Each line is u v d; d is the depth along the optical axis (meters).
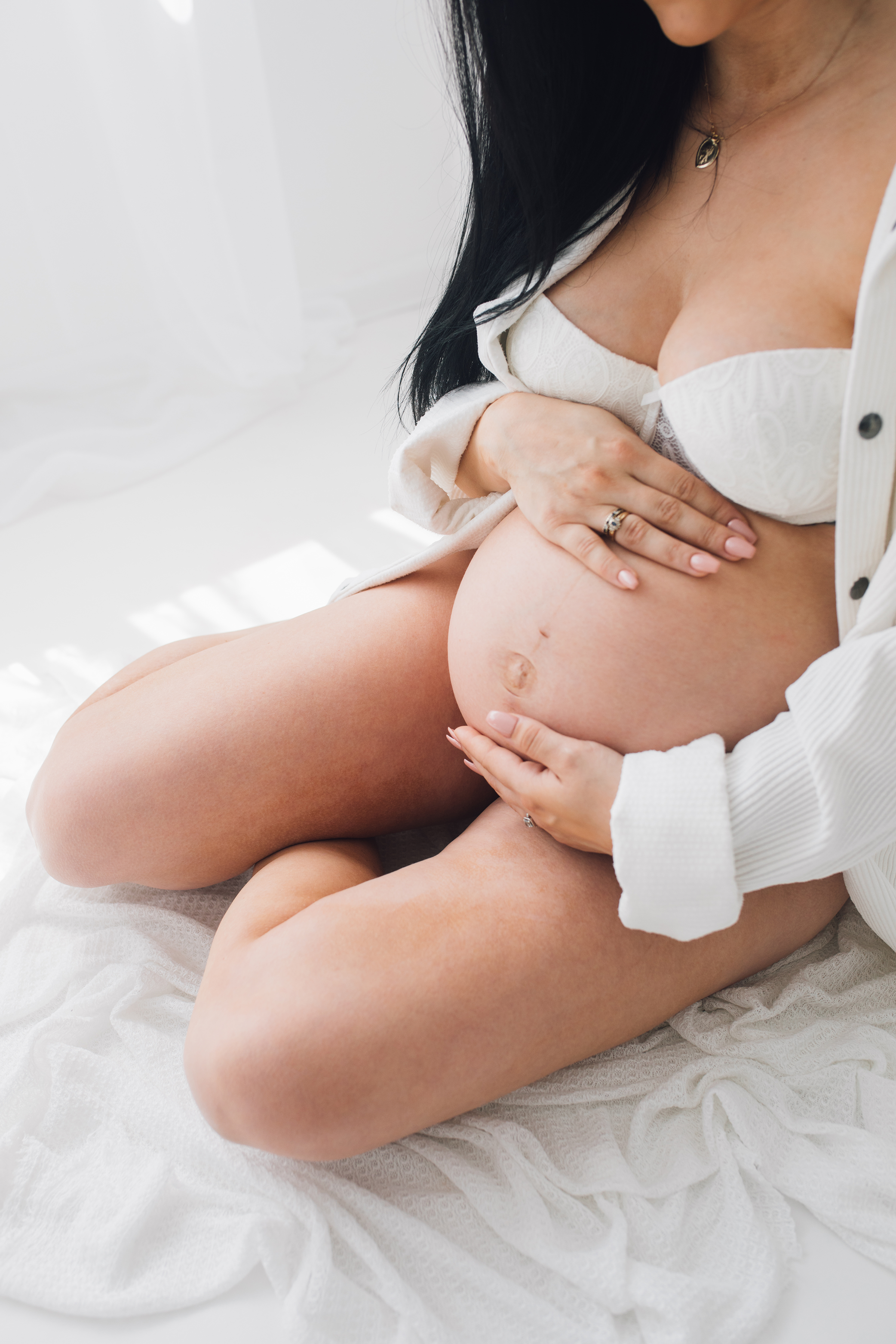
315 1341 0.80
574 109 0.85
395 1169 0.92
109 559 2.03
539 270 0.92
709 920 0.79
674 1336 0.77
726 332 0.79
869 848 0.79
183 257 2.40
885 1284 0.82
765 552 0.83
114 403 2.52
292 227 2.85
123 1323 0.84
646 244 0.88
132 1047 1.02
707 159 0.84
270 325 2.51
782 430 0.77
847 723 0.72
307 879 0.98
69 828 1.05
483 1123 0.94
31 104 2.28
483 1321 0.81
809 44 0.78
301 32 2.62
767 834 0.76
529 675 0.89
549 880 0.88
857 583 0.79
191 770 1.03
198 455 2.37
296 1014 0.80
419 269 3.02
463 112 0.95
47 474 2.20
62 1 2.21
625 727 0.85
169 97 2.27
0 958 1.13
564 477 0.88
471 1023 0.82
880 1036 0.98
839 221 0.76
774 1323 0.80
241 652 1.10
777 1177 0.89
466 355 1.09
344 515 2.10
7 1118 0.97
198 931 1.12
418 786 1.09
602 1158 0.91
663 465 0.84
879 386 0.72
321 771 1.04
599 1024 0.89
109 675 1.65
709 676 0.83
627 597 0.85
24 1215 0.91
